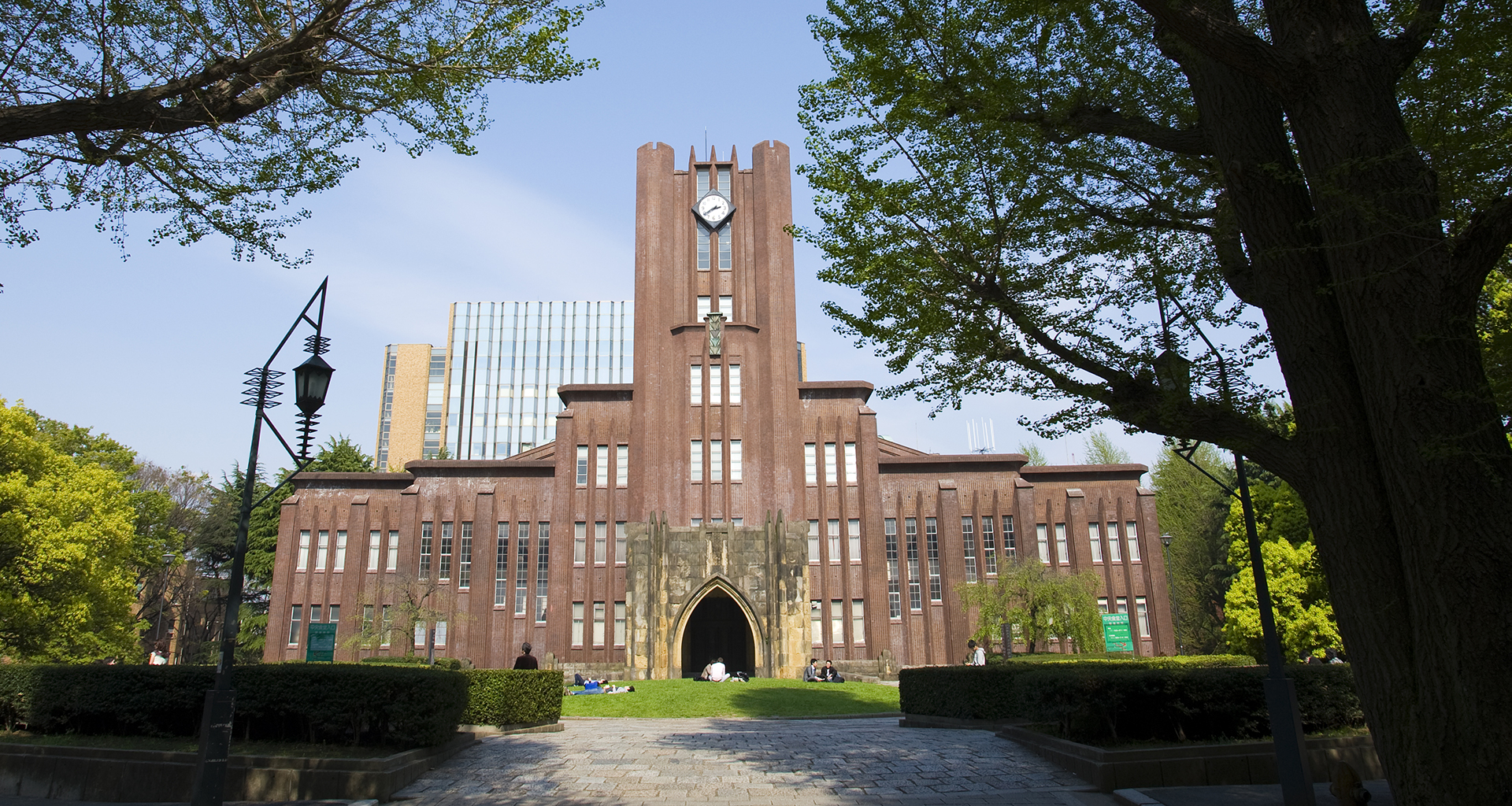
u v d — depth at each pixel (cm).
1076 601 3703
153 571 5059
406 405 13238
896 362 1302
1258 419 1036
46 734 1586
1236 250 1116
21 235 1112
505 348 13625
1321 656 3853
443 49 1171
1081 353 1114
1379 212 815
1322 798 1196
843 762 1518
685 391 4784
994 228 1235
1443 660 782
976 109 1207
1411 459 808
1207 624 6425
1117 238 1204
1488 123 945
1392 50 895
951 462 4978
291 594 4697
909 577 4822
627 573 4541
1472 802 748
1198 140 1080
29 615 3225
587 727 2220
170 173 1153
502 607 4650
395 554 4784
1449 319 816
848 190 1316
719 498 4634
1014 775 1389
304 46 1075
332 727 1445
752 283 5050
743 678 4066
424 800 1252
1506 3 862
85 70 1083
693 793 1279
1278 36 927
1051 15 1162
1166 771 1289
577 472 4825
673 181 5162
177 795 1320
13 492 3262
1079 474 5038
